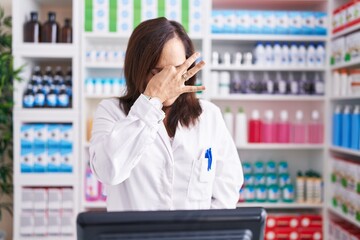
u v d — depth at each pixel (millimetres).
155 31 1171
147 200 1259
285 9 3432
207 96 3064
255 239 642
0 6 3268
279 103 3482
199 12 3045
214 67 3086
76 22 2975
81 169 3018
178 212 625
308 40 3139
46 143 2986
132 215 614
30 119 2969
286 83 3203
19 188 2979
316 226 3184
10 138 3146
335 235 3062
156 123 1029
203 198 1320
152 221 611
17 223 2982
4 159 3389
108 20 3012
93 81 3064
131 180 1259
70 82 3109
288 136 3203
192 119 1316
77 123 2992
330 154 3168
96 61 3051
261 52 3109
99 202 3039
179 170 1289
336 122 3000
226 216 628
